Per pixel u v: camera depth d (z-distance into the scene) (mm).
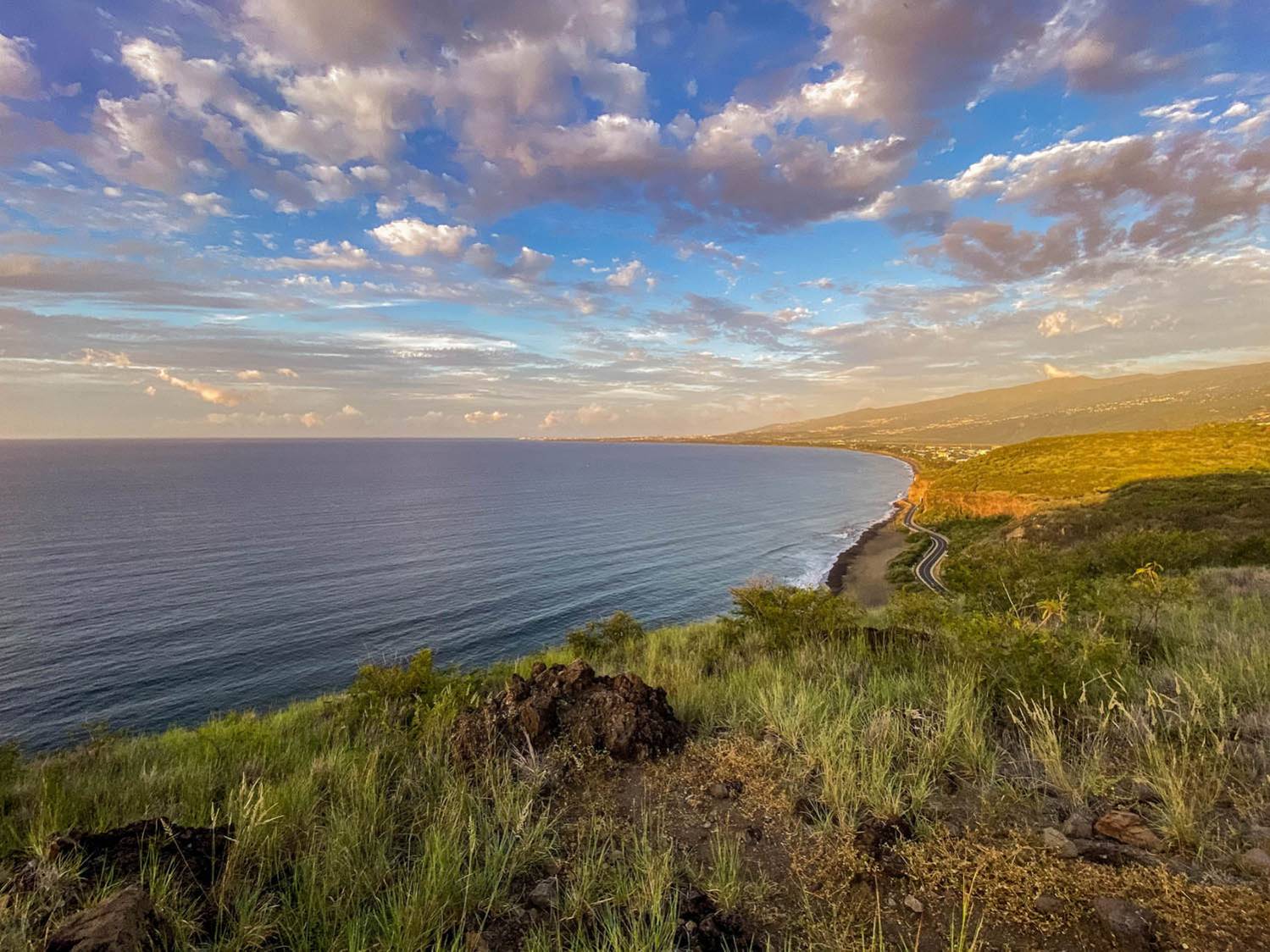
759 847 2756
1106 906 2094
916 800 2910
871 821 2832
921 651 6137
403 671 6688
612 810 3229
